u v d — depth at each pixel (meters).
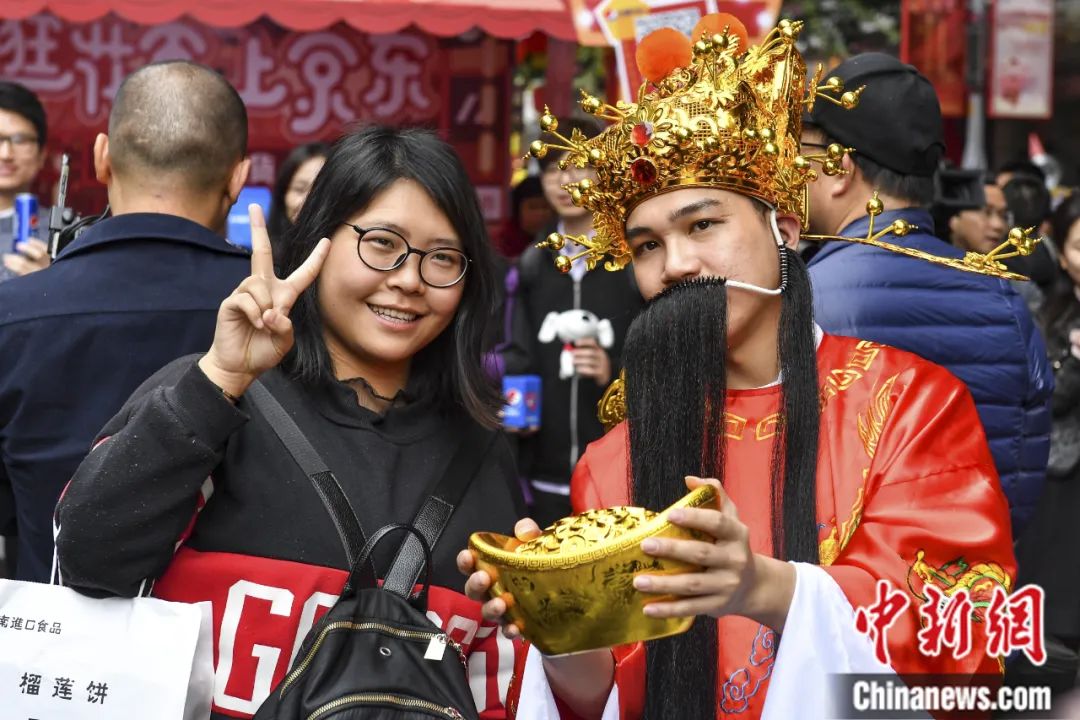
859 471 1.83
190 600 1.82
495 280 2.01
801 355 1.88
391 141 1.91
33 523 2.21
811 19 8.07
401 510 1.88
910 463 1.81
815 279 2.53
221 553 1.82
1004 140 8.12
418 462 1.93
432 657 1.72
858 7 8.09
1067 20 8.49
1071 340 3.57
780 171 1.89
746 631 1.82
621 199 1.91
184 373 1.75
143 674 1.76
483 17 4.39
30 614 1.80
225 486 1.84
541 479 4.15
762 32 3.98
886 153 2.58
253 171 5.59
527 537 1.70
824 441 1.86
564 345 4.11
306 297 1.93
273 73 5.57
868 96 2.58
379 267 1.88
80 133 5.51
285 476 1.84
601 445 2.01
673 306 1.84
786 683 1.62
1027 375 2.54
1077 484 3.51
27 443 2.20
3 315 2.21
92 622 1.78
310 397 1.91
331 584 1.81
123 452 1.72
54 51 5.47
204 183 2.38
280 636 1.79
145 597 1.79
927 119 2.61
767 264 1.88
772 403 1.92
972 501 1.78
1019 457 2.55
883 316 2.46
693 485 1.50
